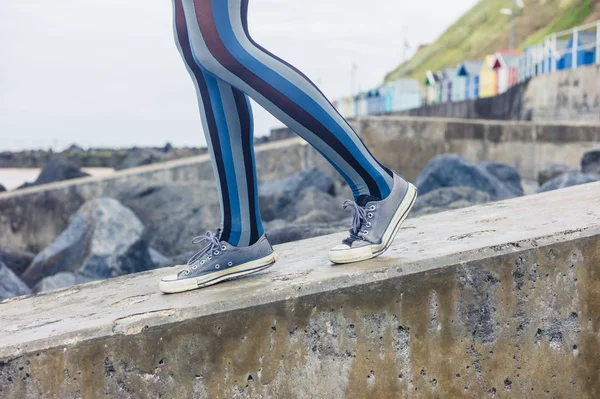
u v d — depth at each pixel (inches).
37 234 365.4
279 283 61.6
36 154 2079.2
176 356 57.9
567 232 65.2
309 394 60.5
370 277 60.9
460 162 292.7
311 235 152.1
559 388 65.7
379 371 61.7
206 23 56.5
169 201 290.4
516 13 1632.6
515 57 968.9
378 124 461.1
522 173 462.0
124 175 367.6
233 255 65.4
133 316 57.8
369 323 61.2
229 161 63.7
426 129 463.5
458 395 63.4
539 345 64.9
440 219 88.9
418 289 61.9
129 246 208.7
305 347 60.2
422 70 2223.2
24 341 55.9
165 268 89.7
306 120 59.9
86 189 359.9
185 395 58.2
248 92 58.8
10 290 179.3
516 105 661.9
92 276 202.4
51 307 71.0
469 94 1125.1
